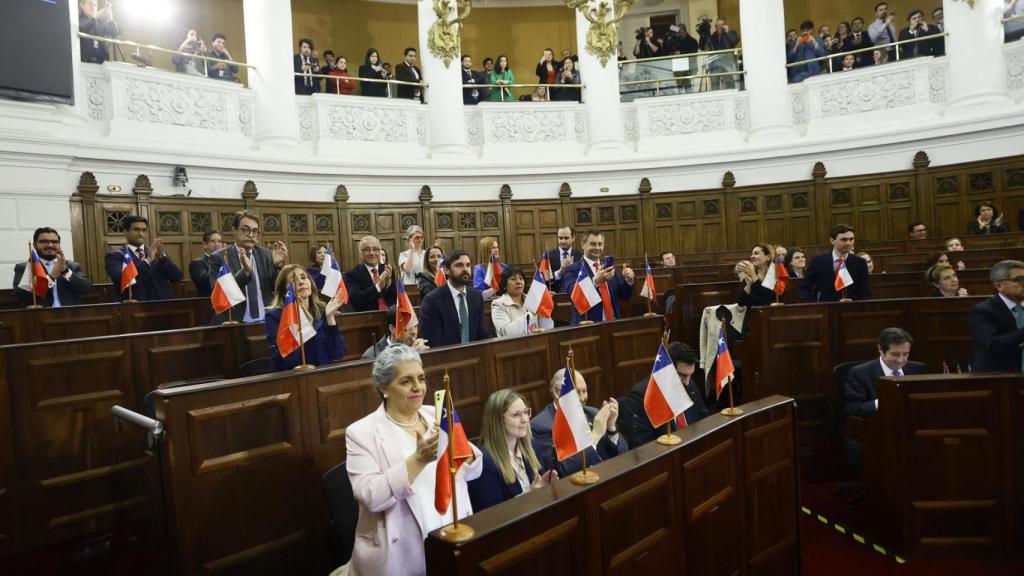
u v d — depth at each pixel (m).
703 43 15.20
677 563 3.01
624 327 6.18
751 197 14.12
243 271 6.25
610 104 14.38
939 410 4.21
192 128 11.39
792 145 13.74
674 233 14.34
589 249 6.83
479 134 14.27
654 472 2.91
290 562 3.66
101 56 10.78
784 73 14.12
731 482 3.41
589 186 14.38
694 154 14.13
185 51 12.12
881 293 8.34
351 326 6.10
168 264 7.30
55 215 9.45
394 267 6.94
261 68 12.32
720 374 3.65
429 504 2.97
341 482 3.35
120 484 4.03
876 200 13.41
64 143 9.50
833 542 4.59
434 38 13.54
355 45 17.09
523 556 2.35
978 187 12.60
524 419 3.46
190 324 6.73
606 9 7.76
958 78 12.85
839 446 6.32
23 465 4.19
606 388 5.93
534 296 5.97
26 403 4.21
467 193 13.83
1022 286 4.93
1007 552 4.16
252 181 11.71
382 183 13.17
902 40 13.76
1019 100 12.39
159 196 10.66
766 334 6.41
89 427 4.46
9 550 4.12
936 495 4.22
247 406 3.54
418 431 2.99
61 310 5.88
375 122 13.35
